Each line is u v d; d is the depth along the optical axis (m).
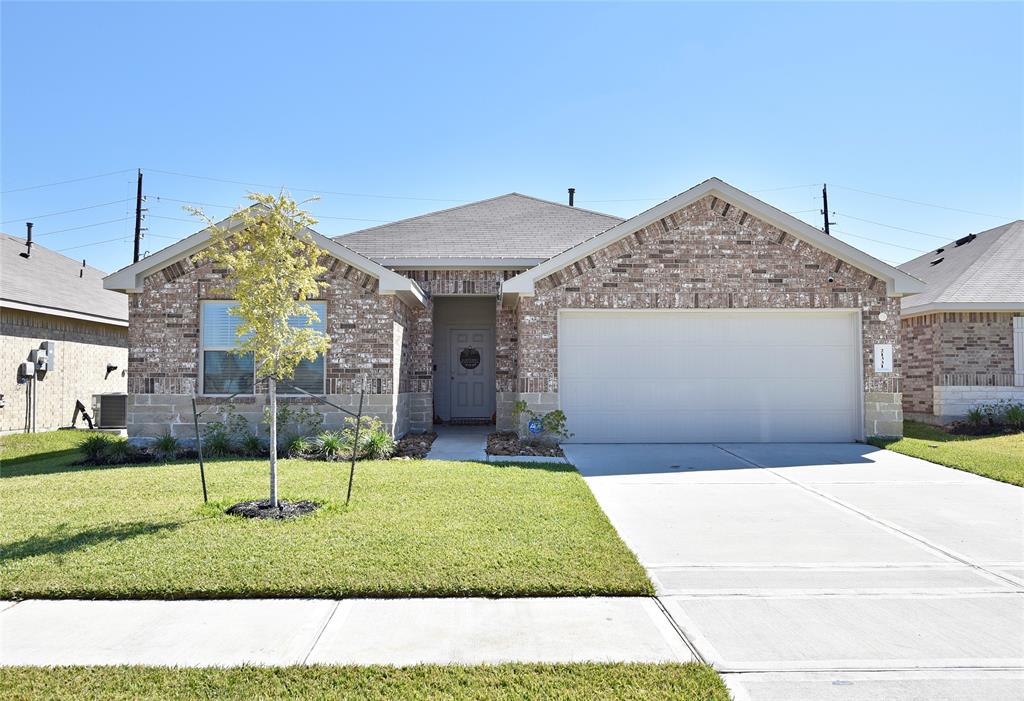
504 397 14.62
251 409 11.68
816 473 9.64
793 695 3.38
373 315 11.86
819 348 12.77
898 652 3.87
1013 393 16.02
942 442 12.90
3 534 5.92
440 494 7.60
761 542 6.12
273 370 7.02
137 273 11.53
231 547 5.53
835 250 12.55
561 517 6.59
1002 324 16.19
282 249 7.00
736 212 12.62
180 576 4.87
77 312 17.47
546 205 18.77
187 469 9.39
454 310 17.20
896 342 12.66
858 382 12.69
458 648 3.87
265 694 3.34
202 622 4.23
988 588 4.94
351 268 11.86
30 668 3.59
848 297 12.63
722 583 5.03
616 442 12.62
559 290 12.54
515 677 3.50
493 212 18.19
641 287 12.55
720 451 11.64
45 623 4.21
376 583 4.75
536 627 4.18
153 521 6.37
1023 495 8.17
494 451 11.56
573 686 3.42
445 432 15.09
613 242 12.56
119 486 8.09
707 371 12.73
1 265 17.27
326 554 5.36
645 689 3.40
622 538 6.21
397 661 3.70
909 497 8.05
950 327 16.16
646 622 4.28
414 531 6.02
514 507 6.99
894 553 5.79
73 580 4.78
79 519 6.45
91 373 18.92
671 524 6.75
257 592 4.66
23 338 16.11
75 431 16.19
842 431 12.73
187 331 11.66
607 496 8.07
